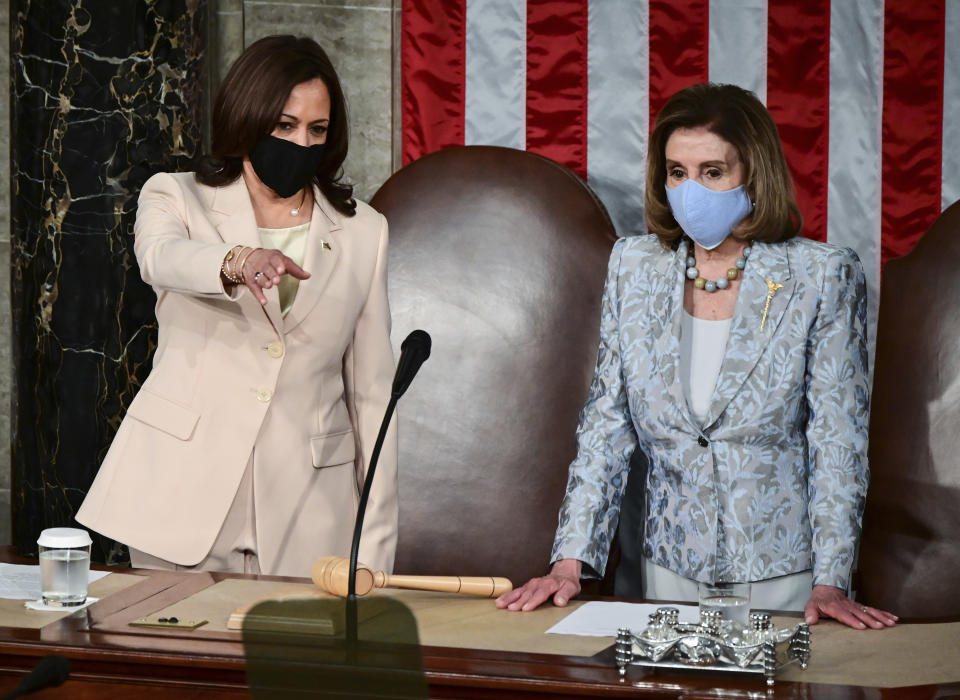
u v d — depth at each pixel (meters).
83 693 7.12
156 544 9.30
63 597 8.06
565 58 14.84
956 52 14.41
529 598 8.43
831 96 14.60
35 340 14.28
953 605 12.12
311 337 9.64
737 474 10.02
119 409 14.13
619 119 14.83
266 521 9.44
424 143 15.05
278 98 9.18
